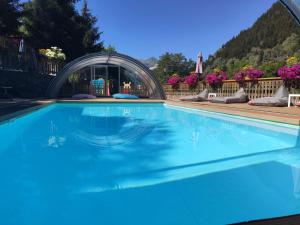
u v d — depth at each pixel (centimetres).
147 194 303
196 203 282
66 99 1562
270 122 732
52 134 658
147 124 836
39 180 346
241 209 269
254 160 438
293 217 214
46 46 2642
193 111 1165
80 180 345
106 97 1884
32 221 246
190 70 4556
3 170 384
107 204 279
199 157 459
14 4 2273
